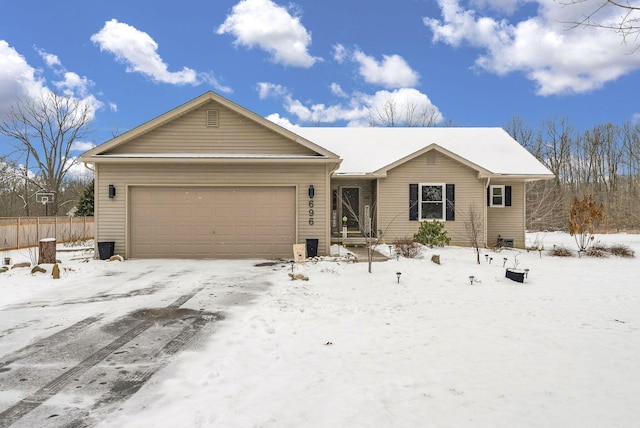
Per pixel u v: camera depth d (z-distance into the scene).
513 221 16.55
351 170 15.73
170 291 7.61
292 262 11.23
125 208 11.95
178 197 12.12
